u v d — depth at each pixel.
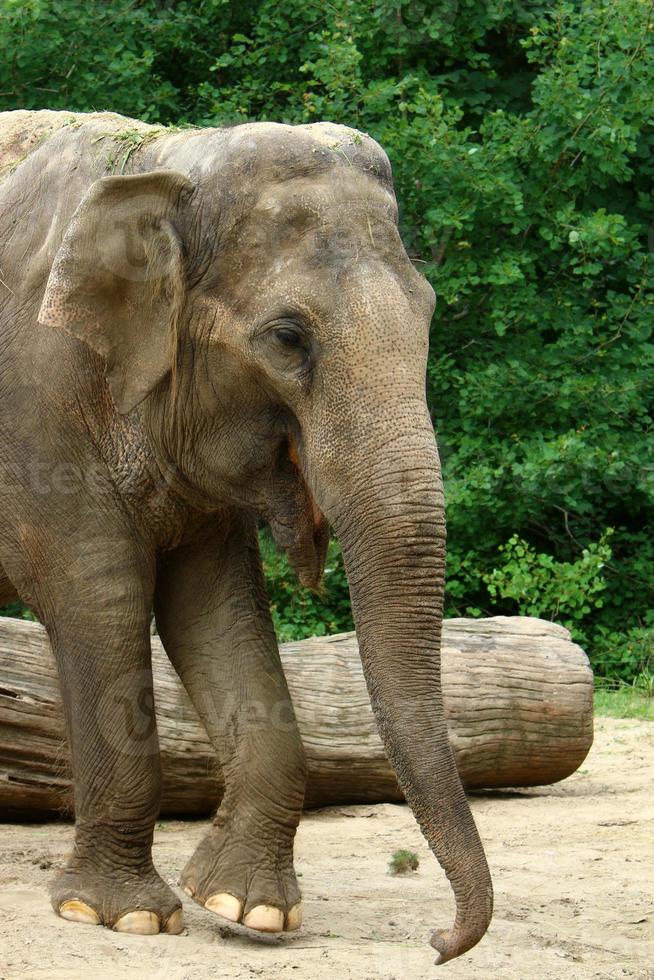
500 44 22.52
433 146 18.91
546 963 6.44
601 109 19.45
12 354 7.00
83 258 6.52
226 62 20.77
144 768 6.91
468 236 20.23
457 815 5.62
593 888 8.15
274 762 7.00
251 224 6.38
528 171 20.89
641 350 20.25
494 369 19.16
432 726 5.77
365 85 20.92
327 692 10.74
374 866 8.78
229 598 7.38
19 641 9.84
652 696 17.30
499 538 20.02
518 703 11.34
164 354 6.54
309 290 6.17
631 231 20.11
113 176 6.52
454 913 7.45
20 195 7.30
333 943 6.74
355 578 5.95
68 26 20.48
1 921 6.74
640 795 11.50
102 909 6.79
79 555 6.89
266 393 6.47
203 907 6.97
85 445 6.90
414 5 20.34
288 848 6.99
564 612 19.20
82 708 6.91
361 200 6.31
